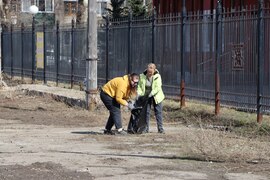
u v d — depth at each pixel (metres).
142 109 16.25
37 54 34.03
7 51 39.19
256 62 17.50
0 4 48.84
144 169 11.38
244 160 12.10
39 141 14.94
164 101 21.45
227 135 15.01
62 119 20.02
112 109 16.16
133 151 13.44
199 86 20.31
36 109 22.78
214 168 11.45
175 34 21.47
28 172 10.98
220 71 18.92
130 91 16.22
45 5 63.22
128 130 16.39
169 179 10.53
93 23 21.64
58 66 31.44
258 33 17.09
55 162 11.99
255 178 10.59
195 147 12.92
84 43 28.47
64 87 29.92
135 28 23.91
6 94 27.23
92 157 12.62
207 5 22.98
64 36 30.72
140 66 23.52
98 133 16.58
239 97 18.33
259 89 17.00
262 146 13.48
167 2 25.75
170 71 21.75
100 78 26.70
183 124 18.53
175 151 13.37
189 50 20.67
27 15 59.66
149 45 22.95
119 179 10.51
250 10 17.64
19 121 19.69
